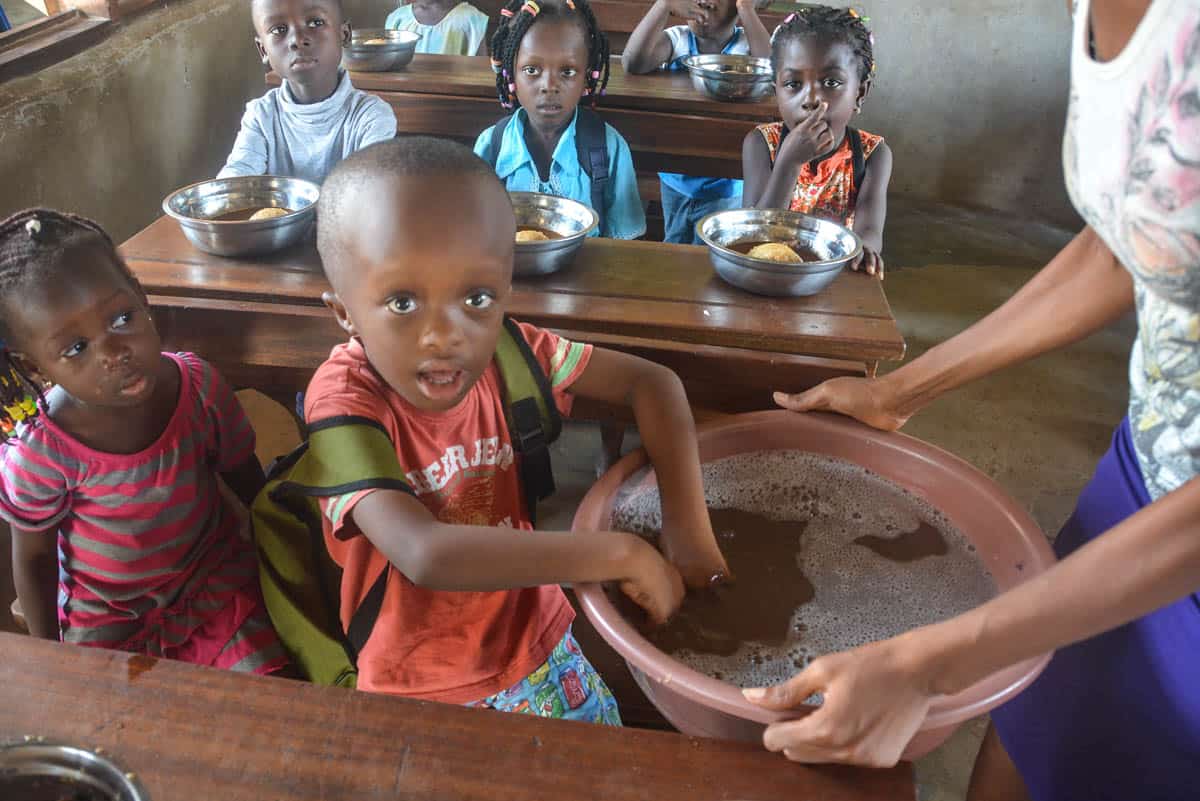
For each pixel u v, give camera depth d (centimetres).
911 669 65
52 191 231
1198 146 55
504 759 66
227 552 128
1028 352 103
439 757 65
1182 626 84
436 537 86
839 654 68
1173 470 82
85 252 98
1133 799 93
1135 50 58
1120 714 92
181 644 125
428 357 86
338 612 113
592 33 230
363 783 63
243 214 164
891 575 97
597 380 109
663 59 296
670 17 355
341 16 218
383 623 104
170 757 64
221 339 139
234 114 326
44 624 123
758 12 327
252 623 127
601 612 83
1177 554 60
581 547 86
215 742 65
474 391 104
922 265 351
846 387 110
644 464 105
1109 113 62
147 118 272
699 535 96
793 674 86
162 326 139
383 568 101
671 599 90
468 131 270
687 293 144
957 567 98
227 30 315
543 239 148
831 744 66
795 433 110
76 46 247
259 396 213
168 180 288
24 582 119
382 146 85
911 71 392
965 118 393
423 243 80
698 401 137
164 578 121
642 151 265
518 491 113
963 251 365
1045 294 103
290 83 221
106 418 110
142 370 104
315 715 68
